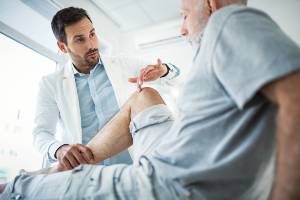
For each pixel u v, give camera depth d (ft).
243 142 1.70
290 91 1.37
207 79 1.84
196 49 2.25
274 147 1.72
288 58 1.43
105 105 5.15
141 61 6.17
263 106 1.69
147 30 10.71
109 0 9.32
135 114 3.01
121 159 4.38
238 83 1.58
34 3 6.98
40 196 2.18
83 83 5.53
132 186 1.96
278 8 8.89
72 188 2.12
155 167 1.98
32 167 7.01
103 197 1.98
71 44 5.16
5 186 2.45
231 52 1.66
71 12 5.24
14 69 7.08
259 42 1.55
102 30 9.80
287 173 1.36
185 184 1.78
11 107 6.83
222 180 1.75
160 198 1.85
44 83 5.50
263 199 1.94
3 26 6.70
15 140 6.76
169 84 5.39
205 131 1.83
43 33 7.71
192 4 2.46
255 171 1.73
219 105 1.78
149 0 9.30
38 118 5.10
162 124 2.73
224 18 1.80
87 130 5.00
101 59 5.71
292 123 1.34
